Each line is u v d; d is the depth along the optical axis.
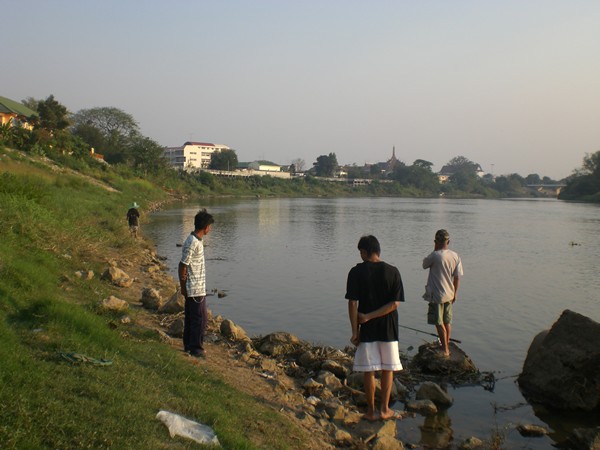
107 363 6.28
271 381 8.06
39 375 5.33
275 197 124.06
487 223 50.44
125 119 106.12
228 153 145.25
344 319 13.38
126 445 4.50
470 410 8.23
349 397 8.31
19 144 51.31
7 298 7.75
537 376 8.79
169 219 43.25
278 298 15.69
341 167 197.75
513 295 16.95
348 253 26.27
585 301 16.11
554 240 35.03
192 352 8.24
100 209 30.50
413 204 100.88
